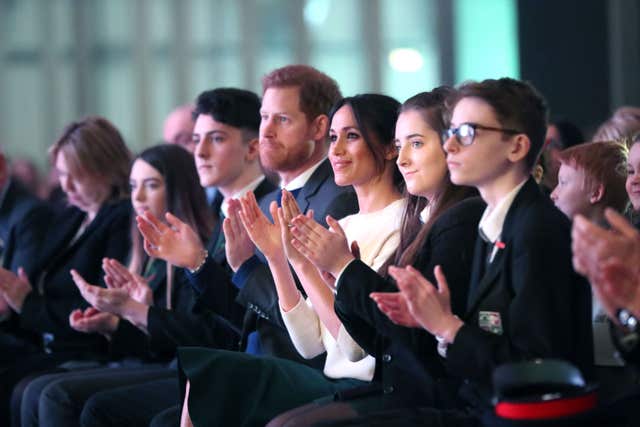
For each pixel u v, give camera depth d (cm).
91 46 2762
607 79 2248
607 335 734
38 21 2762
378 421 689
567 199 830
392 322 719
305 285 839
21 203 1352
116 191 1232
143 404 939
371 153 872
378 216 868
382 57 2652
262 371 826
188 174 1128
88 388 995
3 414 1145
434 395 716
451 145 678
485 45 2509
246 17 2723
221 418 808
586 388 594
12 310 1255
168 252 958
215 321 1008
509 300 652
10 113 2769
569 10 2256
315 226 755
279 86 998
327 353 877
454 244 729
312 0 2694
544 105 684
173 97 2755
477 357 632
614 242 595
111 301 1017
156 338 1013
